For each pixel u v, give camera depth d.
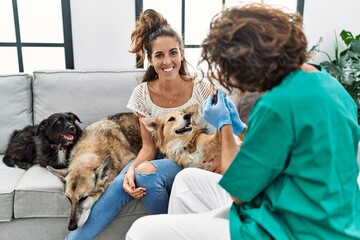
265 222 0.87
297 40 0.83
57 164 1.86
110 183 1.60
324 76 0.87
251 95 2.09
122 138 1.91
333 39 2.77
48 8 2.33
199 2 2.57
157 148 1.73
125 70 2.23
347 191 0.84
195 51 2.64
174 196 1.31
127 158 1.83
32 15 2.33
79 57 2.40
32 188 1.60
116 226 1.63
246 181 0.86
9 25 2.34
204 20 2.62
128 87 2.16
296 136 0.79
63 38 2.37
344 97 0.87
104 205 1.53
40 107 2.10
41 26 2.37
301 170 0.82
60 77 2.11
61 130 1.84
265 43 0.78
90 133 1.90
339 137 0.82
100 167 1.59
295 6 2.63
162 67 1.58
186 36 2.61
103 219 1.54
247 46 0.78
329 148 0.79
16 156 1.90
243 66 0.80
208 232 0.98
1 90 2.05
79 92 2.11
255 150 0.83
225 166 1.16
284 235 0.86
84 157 1.72
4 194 1.57
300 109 0.79
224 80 0.88
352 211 0.87
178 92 1.67
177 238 0.99
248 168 0.84
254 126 0.83
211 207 1.26
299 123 0.79
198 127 1.65
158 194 1.51
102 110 2.12
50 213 1.64
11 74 2.10
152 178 1.50
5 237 1.66
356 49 2.44
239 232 0.90
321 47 2.77
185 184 1.30
